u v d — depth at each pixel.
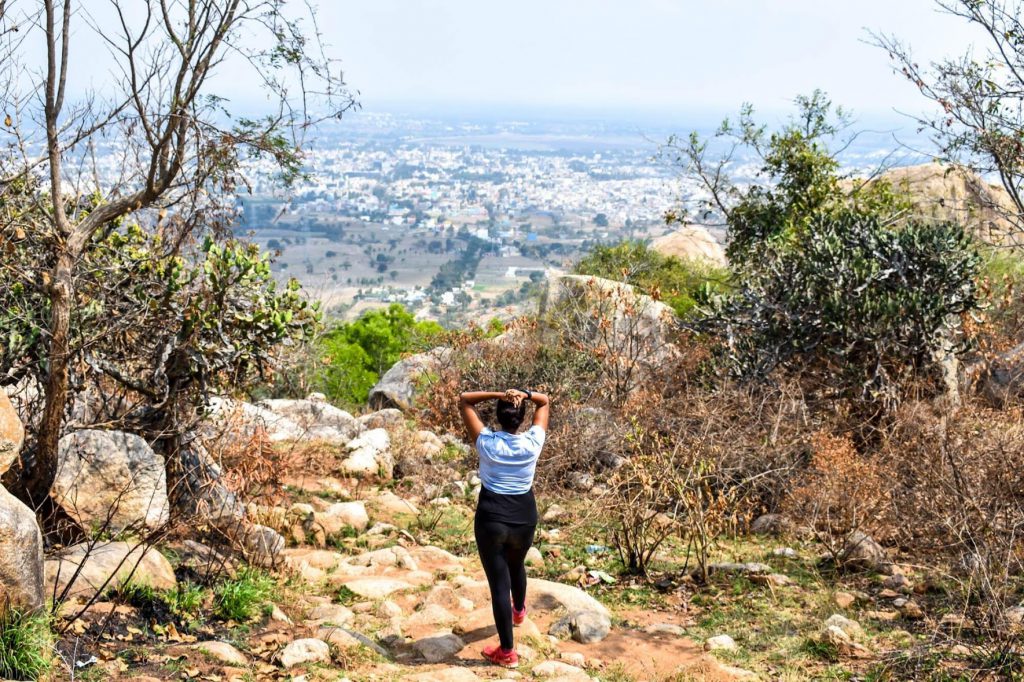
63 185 7.13
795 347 12.13
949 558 7.46
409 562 7.98
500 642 5.73
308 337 8.54
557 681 5.32
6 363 6.82
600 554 8.51
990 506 7.35
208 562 6.53
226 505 7.36
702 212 17.28
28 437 6.80
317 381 15.86
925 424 9.41
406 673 5.39
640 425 10.59
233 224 6.52
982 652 5.73
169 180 6.07
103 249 7.21
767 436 9.78
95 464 6.57
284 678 5.10
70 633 5.04
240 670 5.10
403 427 13.11
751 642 6.35
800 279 12.52
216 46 5.80
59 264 6.01
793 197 16.42
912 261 12.27
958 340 12.12
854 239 12.80
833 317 11.88
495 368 13.42
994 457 7.89
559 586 7.11
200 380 7.46
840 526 8.65
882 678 5.51
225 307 7.40
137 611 5.55
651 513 8.54
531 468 5.76
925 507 7.75
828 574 7.93
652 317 14.59
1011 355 11.82
